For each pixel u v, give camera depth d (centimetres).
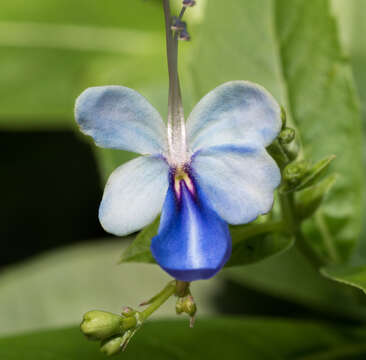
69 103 28
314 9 23
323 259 22
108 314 19
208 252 19
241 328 23
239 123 19
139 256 20
